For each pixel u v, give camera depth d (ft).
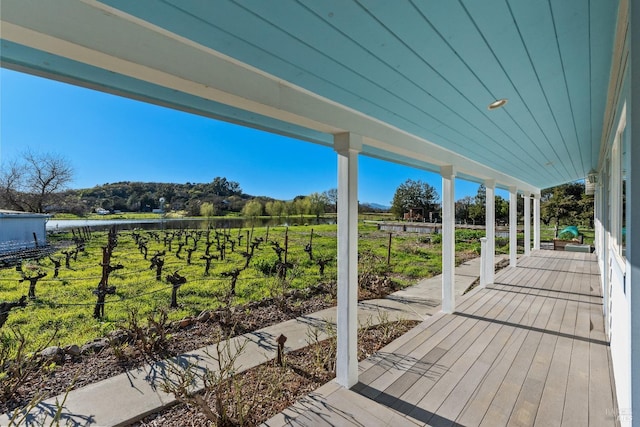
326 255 30.17
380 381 8.39
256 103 5.63
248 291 17.95
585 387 8.05
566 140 12.99
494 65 5.66
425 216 81.20
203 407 6.65
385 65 5.41
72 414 7.23
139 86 5.22
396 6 3.84
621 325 7.03
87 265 26.63
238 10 3.79
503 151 13.61
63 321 13.60
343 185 8.18
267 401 7.70
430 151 11.82
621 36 4.79
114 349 9.93
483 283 18.07
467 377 8.57
